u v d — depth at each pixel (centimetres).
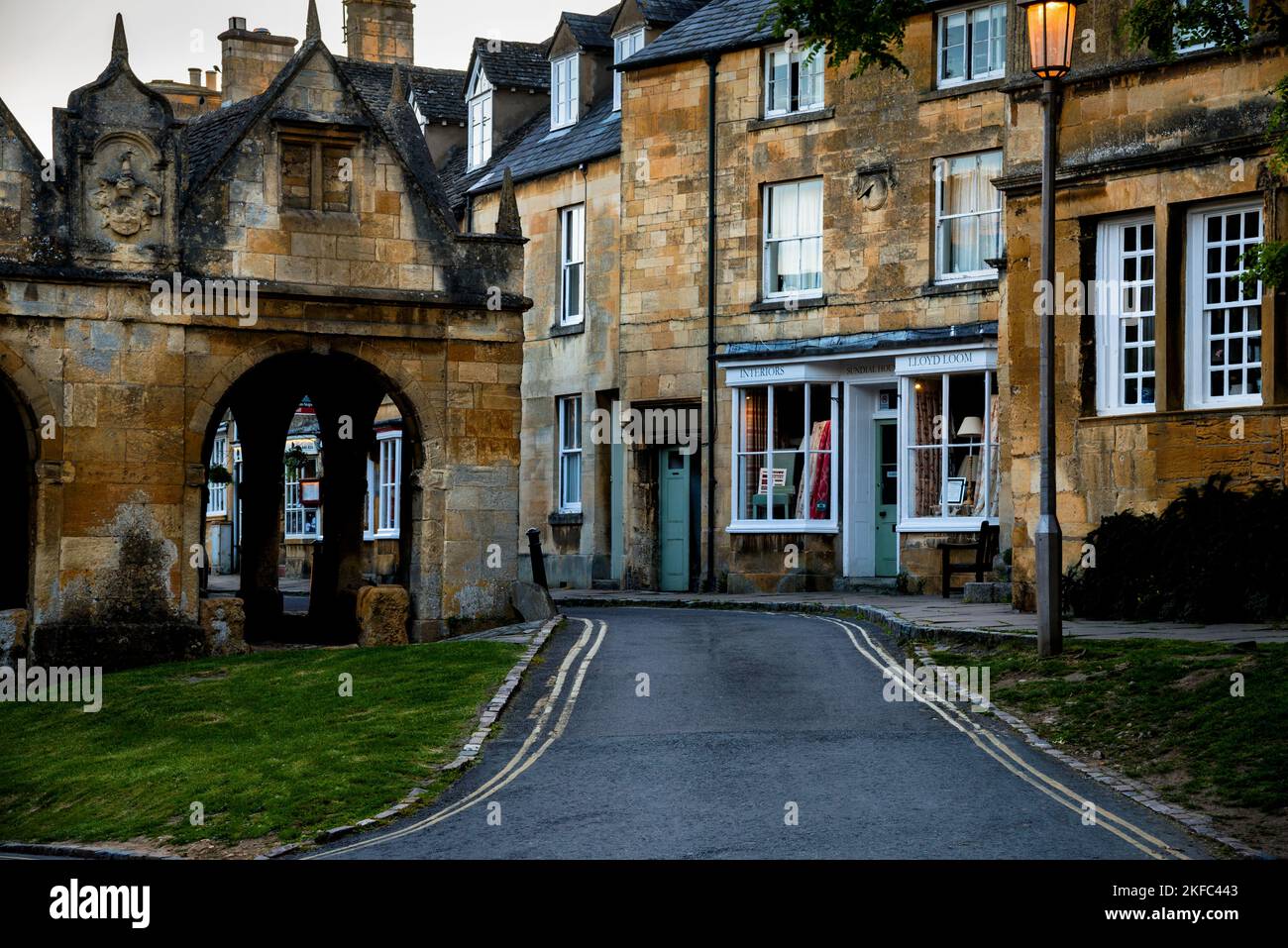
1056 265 2130
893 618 2059
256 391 2784
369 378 2520
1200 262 2041
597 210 3350
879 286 2888
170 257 2280
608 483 3350
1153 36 1870
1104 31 2103
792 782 1290
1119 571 1986
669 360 3152
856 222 2922
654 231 3181
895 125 2881
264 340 2327
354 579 2781
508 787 1348
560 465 3459
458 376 2422
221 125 2594
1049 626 1672
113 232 2259
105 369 2242
